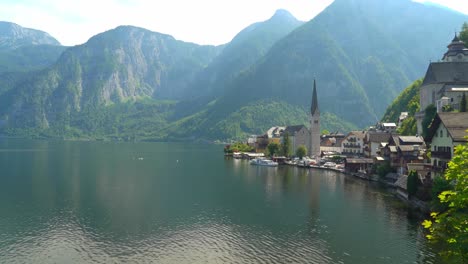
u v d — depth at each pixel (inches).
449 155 3427.7
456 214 1435.8
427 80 6412.4
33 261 2402.8
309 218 3376.0
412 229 3021.7
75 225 3157.0
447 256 1457.9
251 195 4436.5
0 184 5113.2
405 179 4330.7
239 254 2529.5
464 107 4773.6
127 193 4562.0
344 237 2844.5
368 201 4072.3
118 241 2773.1
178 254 2529.5
